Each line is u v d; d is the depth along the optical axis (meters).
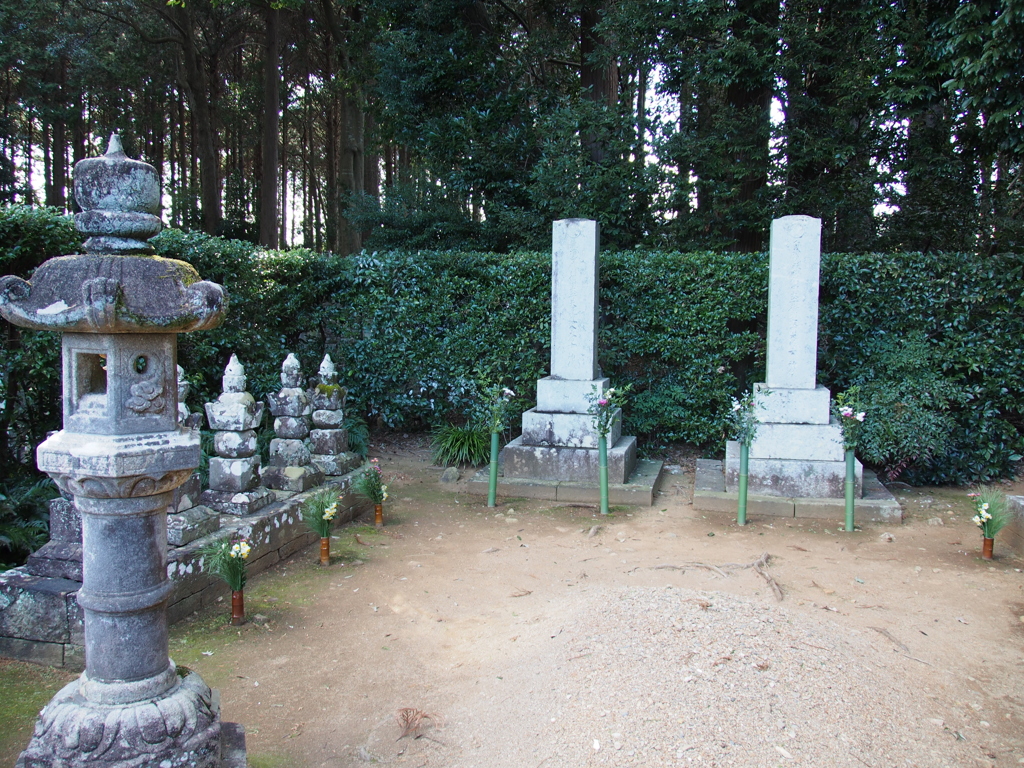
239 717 3.30
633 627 3.62
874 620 4.29
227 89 24.00
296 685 3.59
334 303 9.62
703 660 3.24
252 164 28.86
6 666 3.82
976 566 5.32
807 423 6.91
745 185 10.66
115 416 2.43
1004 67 7.37
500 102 12.22
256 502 5.28
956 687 3.48
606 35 10.95
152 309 2.41
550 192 11.09
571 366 7.72
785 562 5.37
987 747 2.95
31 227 5.49
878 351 7.92
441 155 12.48
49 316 2.33
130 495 2.42
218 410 5.25
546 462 7.49
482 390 8.91
